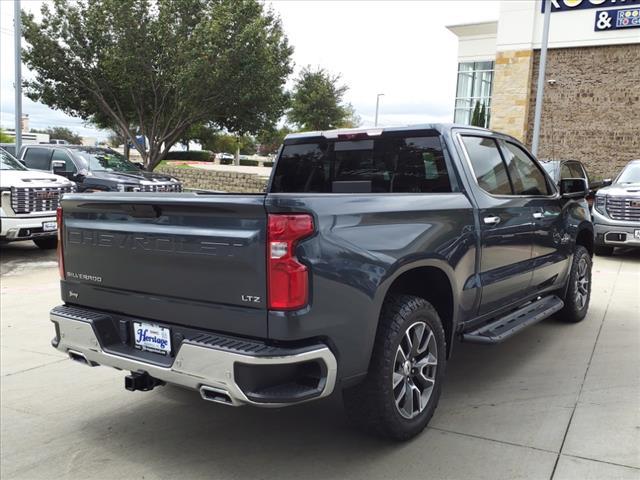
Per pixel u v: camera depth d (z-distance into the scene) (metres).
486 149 4.45
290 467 3.17
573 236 5.60
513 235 4.38
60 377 4.63
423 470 3.10
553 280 5.38
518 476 3.01
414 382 3.43
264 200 2.64
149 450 3.42
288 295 2.63
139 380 3.11
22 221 9.46
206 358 2.72
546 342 5.33
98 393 4.30
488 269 4.08
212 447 3.44
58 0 18.88
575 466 3.09
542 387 4.23
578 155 23.58
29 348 5.35
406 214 3.28
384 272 3.03
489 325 4.27
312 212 2.72
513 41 24.20
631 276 8.72
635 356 4.89
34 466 3.26
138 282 3.13
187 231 2.88
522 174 4.90
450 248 3.58
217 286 2.80
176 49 18.73
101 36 18.75
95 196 3.29
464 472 3.06
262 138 22.19
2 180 9.38
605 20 22.23
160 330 3.08
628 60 22.19
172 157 54.09
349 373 2.91
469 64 31.19
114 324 3.31
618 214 10.14
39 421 3.83
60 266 3.59
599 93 22.91
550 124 24.08
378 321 3.12
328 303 2.76
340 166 4.67
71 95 20.17
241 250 2.70
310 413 3.89
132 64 18.50
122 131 22.28
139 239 3.08
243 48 18.39
